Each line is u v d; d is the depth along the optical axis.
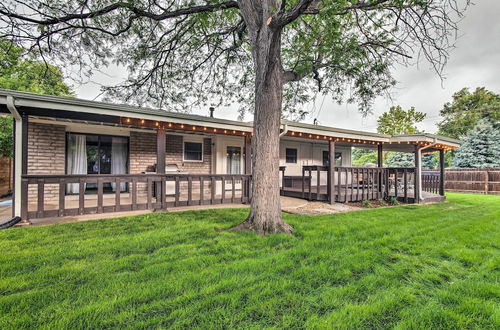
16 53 5.06
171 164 8.06
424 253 3.05
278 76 4.02
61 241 3.25
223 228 4.04
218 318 1.68
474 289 2.17
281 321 1.68
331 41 4.78
